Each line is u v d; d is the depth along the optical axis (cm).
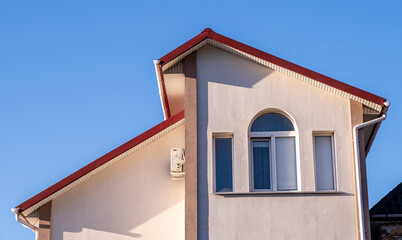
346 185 1672
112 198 1747
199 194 1666
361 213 1639
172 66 1761
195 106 1725
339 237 1636
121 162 1773
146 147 1783
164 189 1753
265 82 1745
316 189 1684
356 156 1675
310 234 1638
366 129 1775
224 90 1741
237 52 1753
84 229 1723
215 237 1636
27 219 1753
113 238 1719
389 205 1802
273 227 1642
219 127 1712
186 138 1703
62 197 1744
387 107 1697
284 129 1723
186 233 1636
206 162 1688
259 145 1722
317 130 1708
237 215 1652
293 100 1730
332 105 1723
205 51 1773
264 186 1691
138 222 1731
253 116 1719
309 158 1688
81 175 1727
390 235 1739
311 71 1722
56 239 1714
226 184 1689
